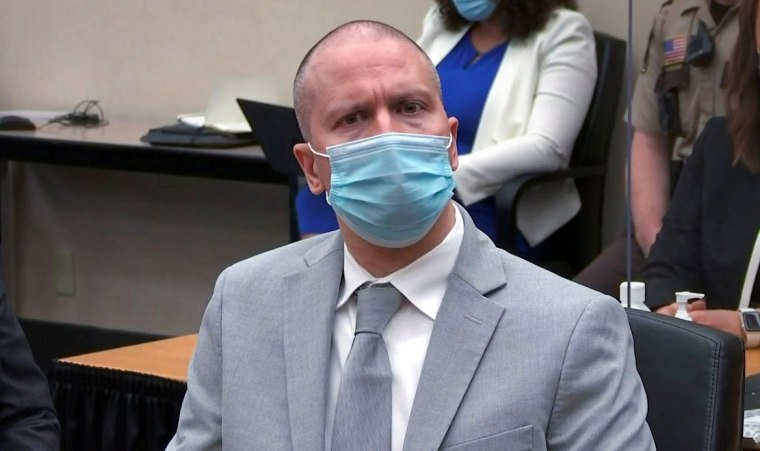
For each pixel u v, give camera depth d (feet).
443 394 11.56
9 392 16.52
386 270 12.34
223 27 37.96
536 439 11.29
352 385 11.86
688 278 19.80
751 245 19.03
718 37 19.40
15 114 40.04
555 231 29.30
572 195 29.40
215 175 33.06
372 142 11.84
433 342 11.84
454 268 12.16
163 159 33.73
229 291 13.25
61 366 20.79
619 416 11.41
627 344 11.90
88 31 40.70
